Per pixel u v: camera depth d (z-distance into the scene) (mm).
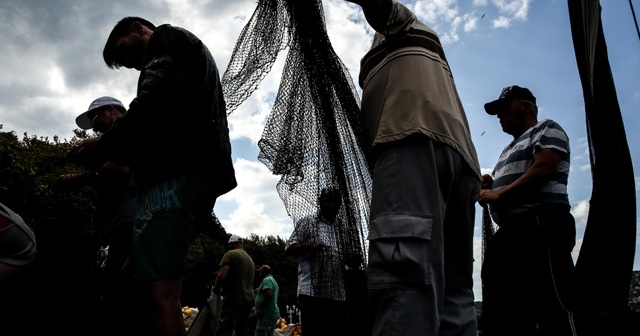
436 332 1486
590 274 1962
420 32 1852
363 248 1903
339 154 1897
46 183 22891
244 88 2002
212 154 1827
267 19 1941
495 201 2799
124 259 3025
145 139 1785
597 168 1858
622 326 1855
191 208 1756
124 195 3141
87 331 2740
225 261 6559
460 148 1700
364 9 1813
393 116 1682
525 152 2916
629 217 1850
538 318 2545
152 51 1860
